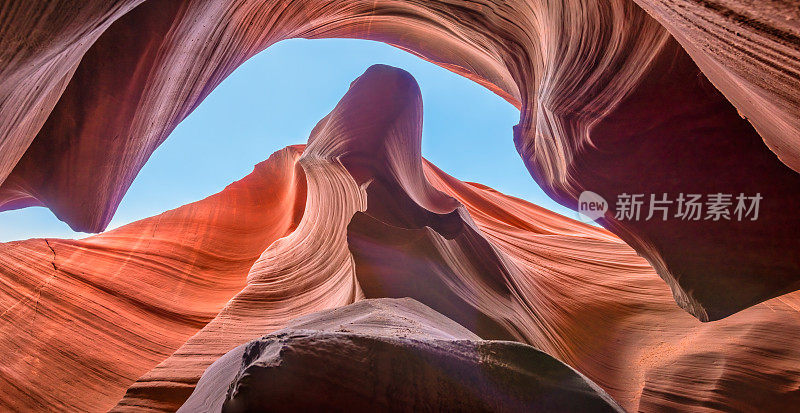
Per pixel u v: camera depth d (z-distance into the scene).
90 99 5.35
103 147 6.04
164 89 6.46
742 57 1.67
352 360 1.33
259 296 8.54
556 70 5.74
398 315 2.61
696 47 2.28
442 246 6.81
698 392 6.01
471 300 5.95
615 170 5.01
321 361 1.29
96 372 8.21
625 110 4.60
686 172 4.57
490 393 1.42
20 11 1.90
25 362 8.09
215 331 7.40
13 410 7.33
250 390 1.16
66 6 2.19
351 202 8.45
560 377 1.56
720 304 4.54
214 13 6.29
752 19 1.29
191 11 5.47
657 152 4.65
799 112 1.79
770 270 4.27
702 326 7.34
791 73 1.46
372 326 2.28
